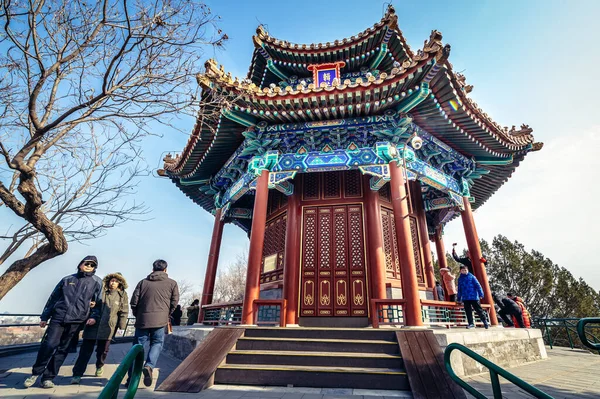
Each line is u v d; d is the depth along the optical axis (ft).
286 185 42.29
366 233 39.83
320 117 37.04
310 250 40.57
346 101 34.58
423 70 31.19
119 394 19.54
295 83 53.83
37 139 15.65
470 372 25.07
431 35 30.91
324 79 50.19
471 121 37.70
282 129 38.37
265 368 22.70
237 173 47.37
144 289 22.95
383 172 35.96
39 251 16.83
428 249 43.98
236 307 36.32
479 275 40.65
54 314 21.22
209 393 19.90
